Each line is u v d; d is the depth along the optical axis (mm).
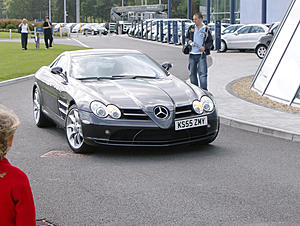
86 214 4621
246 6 45531
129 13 62688
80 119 6734
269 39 24359
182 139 6844
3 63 21719
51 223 4391
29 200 2156
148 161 6570
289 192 5297
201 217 4527
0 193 2100
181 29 36500
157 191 5297
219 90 13406
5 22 69500
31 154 6965
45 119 8766
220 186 5488
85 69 7875
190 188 5406
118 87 7211
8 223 2148
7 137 2104
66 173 6012
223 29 33375
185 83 7773
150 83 7500
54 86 7922
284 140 8016
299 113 10188
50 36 30484
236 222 4402
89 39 47062
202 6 56781
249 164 6465
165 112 6770
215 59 24266
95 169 6180
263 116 9625
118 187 5445
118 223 4391
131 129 6602
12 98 12422
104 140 6629
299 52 12031
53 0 155125
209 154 6980
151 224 4359
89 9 149750
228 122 9344
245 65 20781
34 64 21141
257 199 5051
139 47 33875
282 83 12055
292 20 13023
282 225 4340
